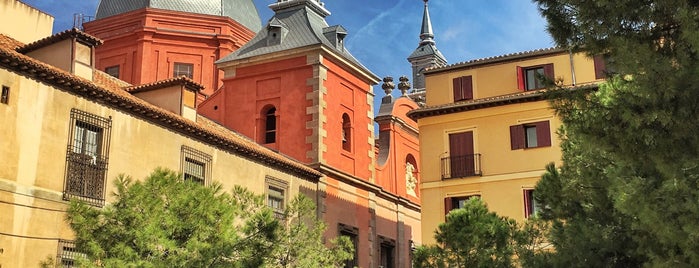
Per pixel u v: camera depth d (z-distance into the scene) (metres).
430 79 32.19
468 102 30.72
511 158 29.81
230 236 14.80
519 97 29.77
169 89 24.72
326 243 30.38
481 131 30.61
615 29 10.66
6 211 17.73
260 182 26.73
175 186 14.69
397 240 36.81
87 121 20.14
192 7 42.59
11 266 17.66
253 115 33.56
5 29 25.83
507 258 15.98
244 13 45.16
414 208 39.31
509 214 29.25
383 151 38.47
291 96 32.84
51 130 19.12
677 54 9.95
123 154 21.03
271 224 15.48
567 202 15.27
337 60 33.84
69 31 20.97
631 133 10.26
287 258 16.98
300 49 32.91
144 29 40.38
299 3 36.03
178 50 40.78
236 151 25.55
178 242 14.30
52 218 18.83
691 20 9.60
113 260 13.12
